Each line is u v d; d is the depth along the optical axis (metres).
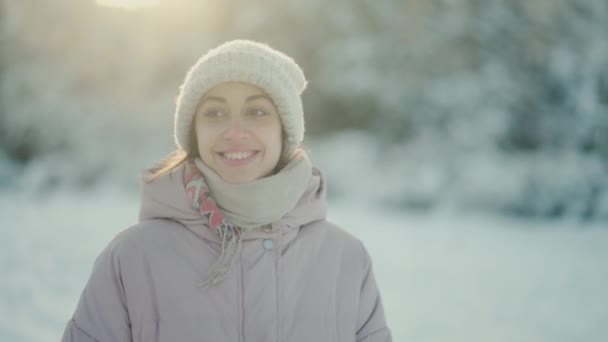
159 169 1.81
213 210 1.67
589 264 6.97
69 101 13.53
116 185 12.07
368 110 13.38
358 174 11.20
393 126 12.95
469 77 13.12
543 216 10.40
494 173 10.81
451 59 13.26
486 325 4.79
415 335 4.49
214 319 1.64
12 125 13.47
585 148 12.47
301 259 1.75
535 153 12.09
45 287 5.12
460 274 6.32
